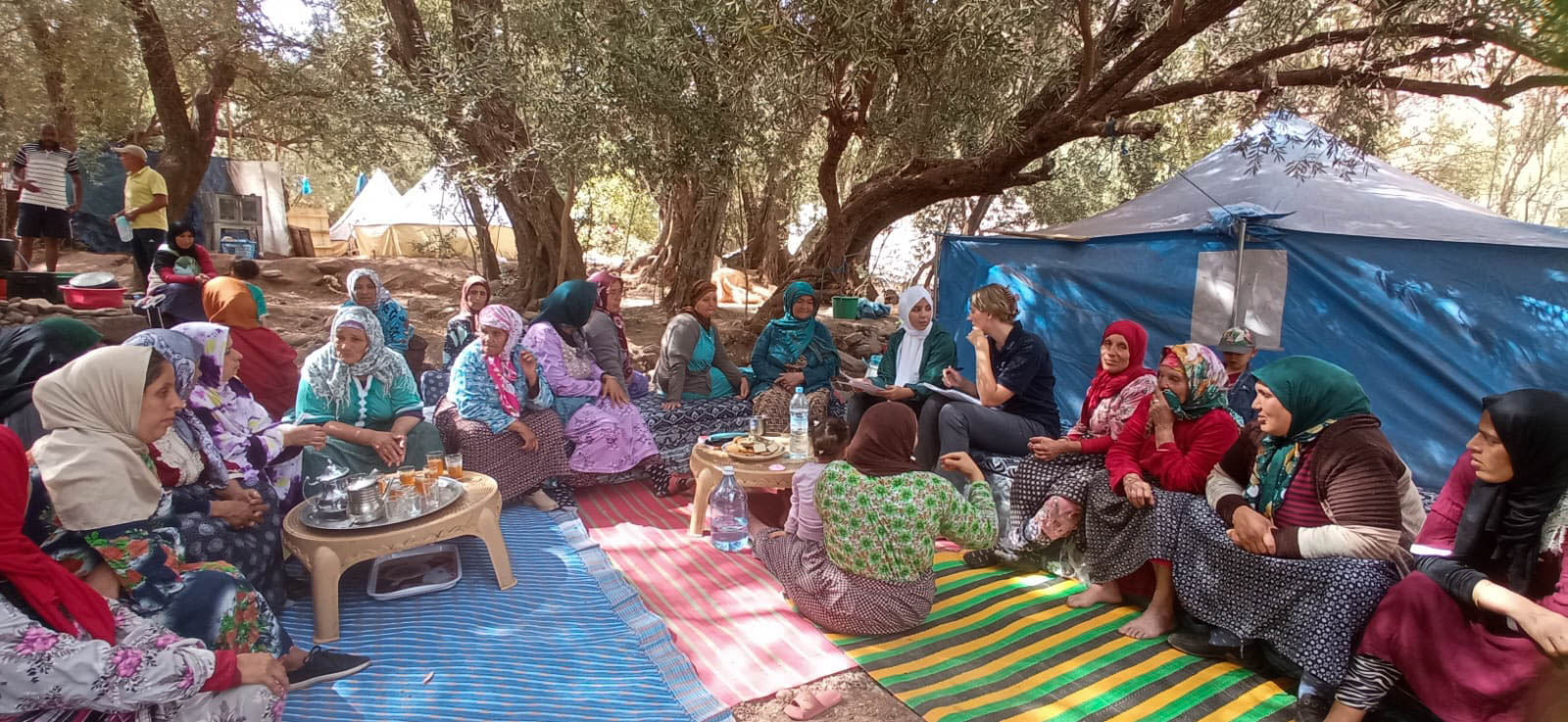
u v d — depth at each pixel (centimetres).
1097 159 1240
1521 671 228
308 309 939
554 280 919
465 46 714
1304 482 292
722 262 1477
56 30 934
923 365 530
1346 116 556
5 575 187
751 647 322
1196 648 322
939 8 576
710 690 291
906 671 306
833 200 834
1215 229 530
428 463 364
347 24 867
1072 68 699
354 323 404
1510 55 519
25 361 306
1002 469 425
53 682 186
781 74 605
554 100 648
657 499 504
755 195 1434
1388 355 490
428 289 1143
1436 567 251
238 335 444
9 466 188
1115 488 356
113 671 191
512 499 459
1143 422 360
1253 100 703
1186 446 351
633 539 434
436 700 272
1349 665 267
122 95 1120
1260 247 516
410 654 301
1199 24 618
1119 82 666
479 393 452
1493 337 459
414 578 361
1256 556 297
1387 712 276
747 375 616
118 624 205
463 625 325
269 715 219
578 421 496
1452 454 475
